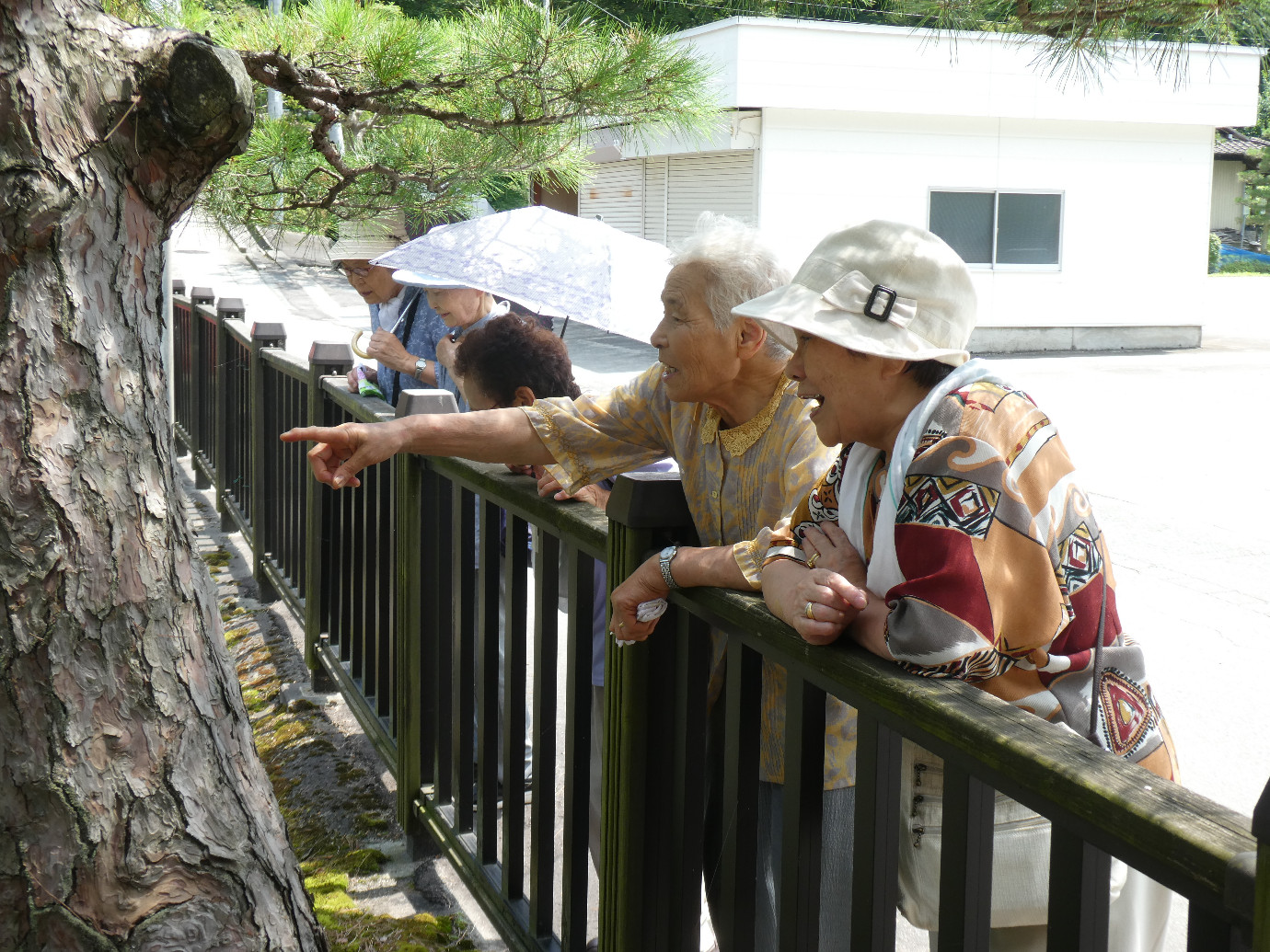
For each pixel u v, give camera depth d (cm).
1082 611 155
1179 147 1714
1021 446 149
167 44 175
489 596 260
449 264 341
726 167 1634
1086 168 1683
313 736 394
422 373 388
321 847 322
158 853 180
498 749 267
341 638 400
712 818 222
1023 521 145
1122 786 107
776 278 192
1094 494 793
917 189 1622
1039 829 166
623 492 191
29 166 166
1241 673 465
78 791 174
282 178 462
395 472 327
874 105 1553
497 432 227
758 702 177
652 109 418
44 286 171
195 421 756
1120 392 1284
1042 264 1694
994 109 1597
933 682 134
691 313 191
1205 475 853
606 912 207
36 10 167
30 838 173
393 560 344
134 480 181
